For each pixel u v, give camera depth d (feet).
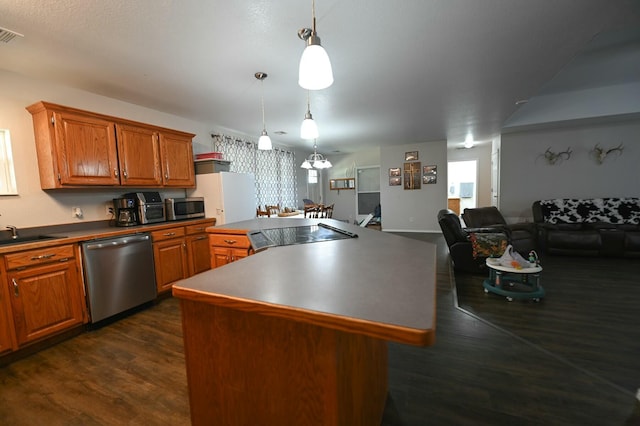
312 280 3.04
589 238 13.25
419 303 2.32
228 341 3.05
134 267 8.70
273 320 2.80
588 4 5.68
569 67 11.00
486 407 4.65
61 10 5.35
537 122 15.28
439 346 6.50
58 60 7.30
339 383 2.65
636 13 5.99
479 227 16.16
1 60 7.17
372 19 6.00
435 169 21.59
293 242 5.50
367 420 3.63
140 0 5.17
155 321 8.23
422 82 9.49
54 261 6.98
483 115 13.70
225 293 2.68
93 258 7.69
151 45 6.74
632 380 5.14
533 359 5.89
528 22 6.25
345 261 3.90
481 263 11.73
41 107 7.67
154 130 10.45
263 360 2.89
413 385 5.26
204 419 3.29
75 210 9.04
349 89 9.97
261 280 3.08
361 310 2.19
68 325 7.23
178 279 10.26
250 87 9.47
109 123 8.99
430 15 5.92
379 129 16.58
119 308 8.27
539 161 17.42
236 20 5.88
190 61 7.59
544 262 12.98
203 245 11.33
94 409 4.83
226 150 14.96
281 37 6.55
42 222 8.29
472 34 6.68
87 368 6.00
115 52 7.01
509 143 18.02
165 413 4.71
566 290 9.58
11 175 7.73
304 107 11.79
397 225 23.04
